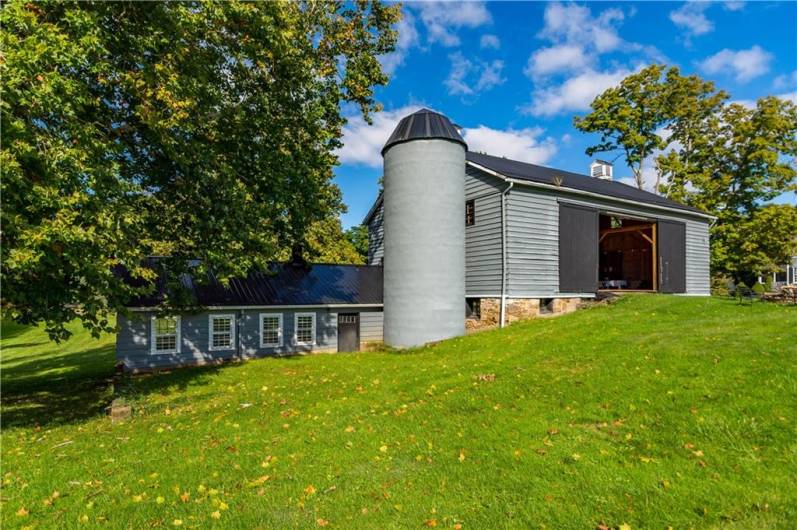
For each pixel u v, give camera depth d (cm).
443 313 1449
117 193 764
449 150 1468
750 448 445
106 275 711
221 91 1094
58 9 705
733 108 2814
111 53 819
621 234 2412
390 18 1636
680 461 436
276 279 1770
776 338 762
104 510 402
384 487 423
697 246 2105
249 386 1016
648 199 1917
